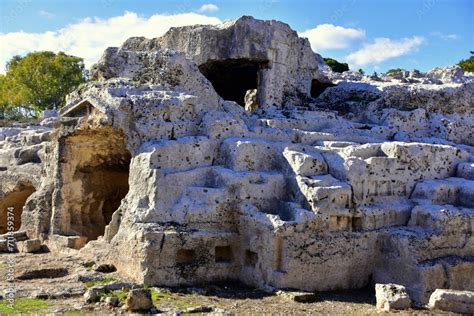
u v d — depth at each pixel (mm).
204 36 22297
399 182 17000
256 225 15188
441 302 13148
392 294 13273
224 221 15727
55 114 41812
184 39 22703
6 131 34000
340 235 15430
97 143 19797
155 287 14453
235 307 13031
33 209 20531
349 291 15305
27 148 26438
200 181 16203
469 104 23641
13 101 52500
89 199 20703
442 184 17016
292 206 15461
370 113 22203
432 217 15875
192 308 12398
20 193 25922
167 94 17781
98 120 17531
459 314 12812
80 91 19656
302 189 15688
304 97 24484
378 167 16562
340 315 12562
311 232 15094
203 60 22328
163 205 15469
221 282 15414
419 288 14906
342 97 24453
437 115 22250
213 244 15391
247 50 22062
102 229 20969
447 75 31203
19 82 52312
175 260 14906
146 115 17016
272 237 14727
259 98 22797
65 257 17375
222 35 22344
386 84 24391
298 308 13148
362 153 17109
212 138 17016
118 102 17016
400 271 15406
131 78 19641
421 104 22844
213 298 13797
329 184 15773
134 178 16359
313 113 20578
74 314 11547
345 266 15422
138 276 14742
